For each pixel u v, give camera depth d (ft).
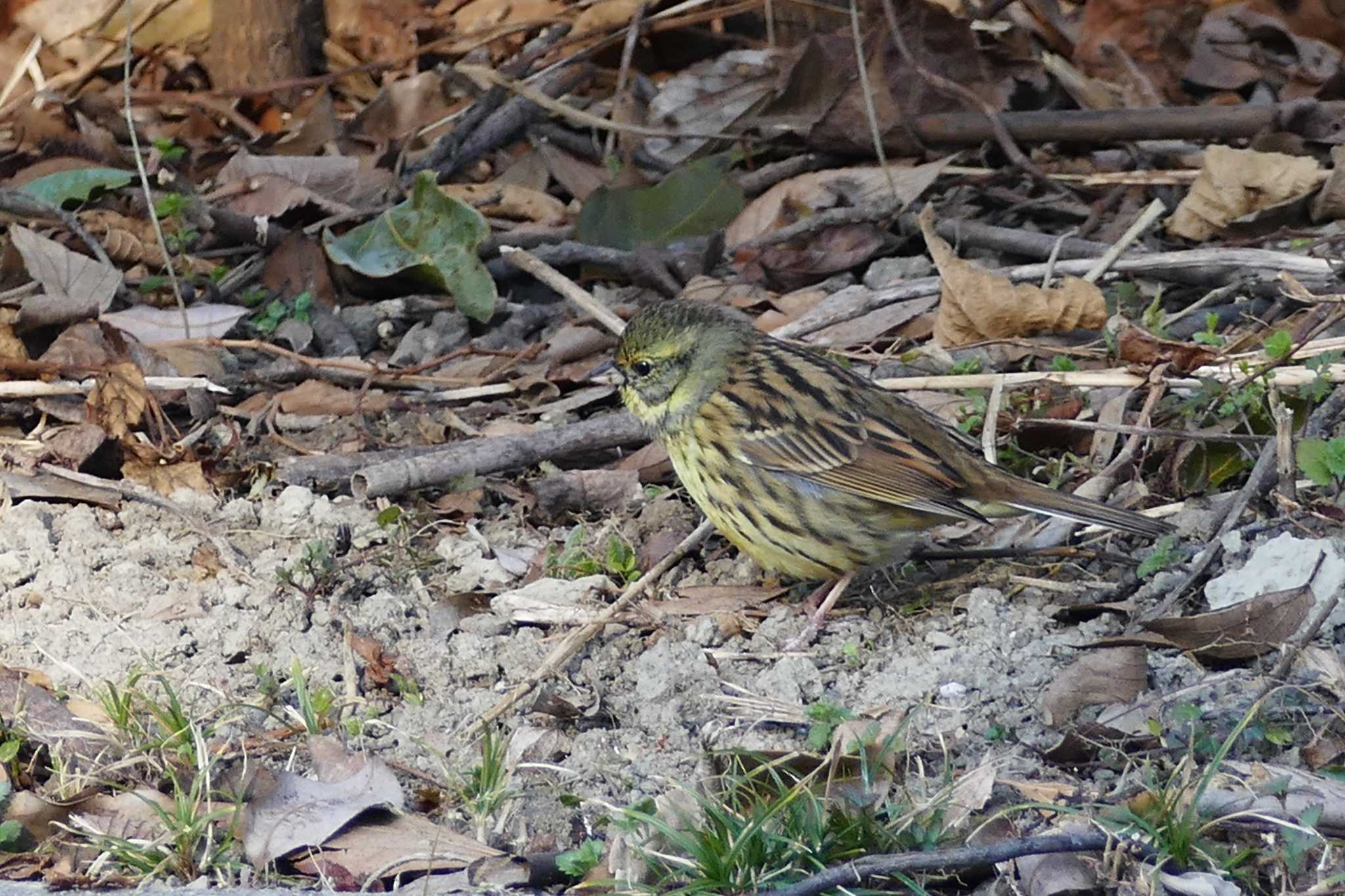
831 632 32.12
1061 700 28.58
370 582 33.22
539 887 25.03
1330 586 30.12
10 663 30.17
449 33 56.85
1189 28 50.47
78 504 35.29
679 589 33.78
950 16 48.26
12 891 24.39
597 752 28.37
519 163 50.24
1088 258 43.55
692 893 23.91
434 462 36.37
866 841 24.89
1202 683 28.48
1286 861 24.53
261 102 54.24
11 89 52.80
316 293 45.27
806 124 48.70
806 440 32.65
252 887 24.79
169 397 39.73
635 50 55.21
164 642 30.83
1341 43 52.49
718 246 45.55
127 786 26.86
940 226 45.27
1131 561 33.19
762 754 26.78
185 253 45.57
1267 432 35.40
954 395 38.32
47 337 40.16
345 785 26.73
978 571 34.06
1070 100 50.47
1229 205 43.47
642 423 34.60
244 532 34.63
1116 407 36.70
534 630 32.07
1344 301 37.14
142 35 55.93
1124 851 24.39
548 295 45.68
